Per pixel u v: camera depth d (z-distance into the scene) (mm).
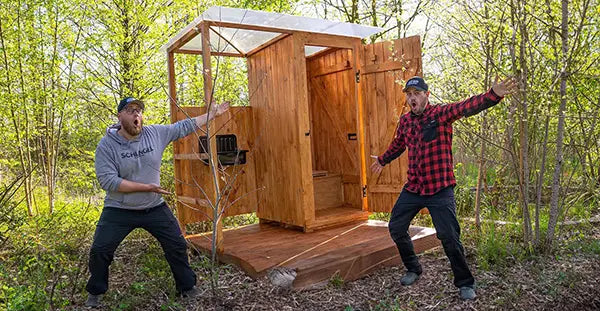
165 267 4090
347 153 5746
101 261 3215
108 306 3312
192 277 3438
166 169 6594
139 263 4414
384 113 5250
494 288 3508
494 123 4883
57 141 7574
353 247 4160
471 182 7551
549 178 5922
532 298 3359
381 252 4094
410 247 3625
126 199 3223
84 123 7516
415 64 4926
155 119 7043
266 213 5484
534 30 4246
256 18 4305
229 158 5250
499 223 5125
